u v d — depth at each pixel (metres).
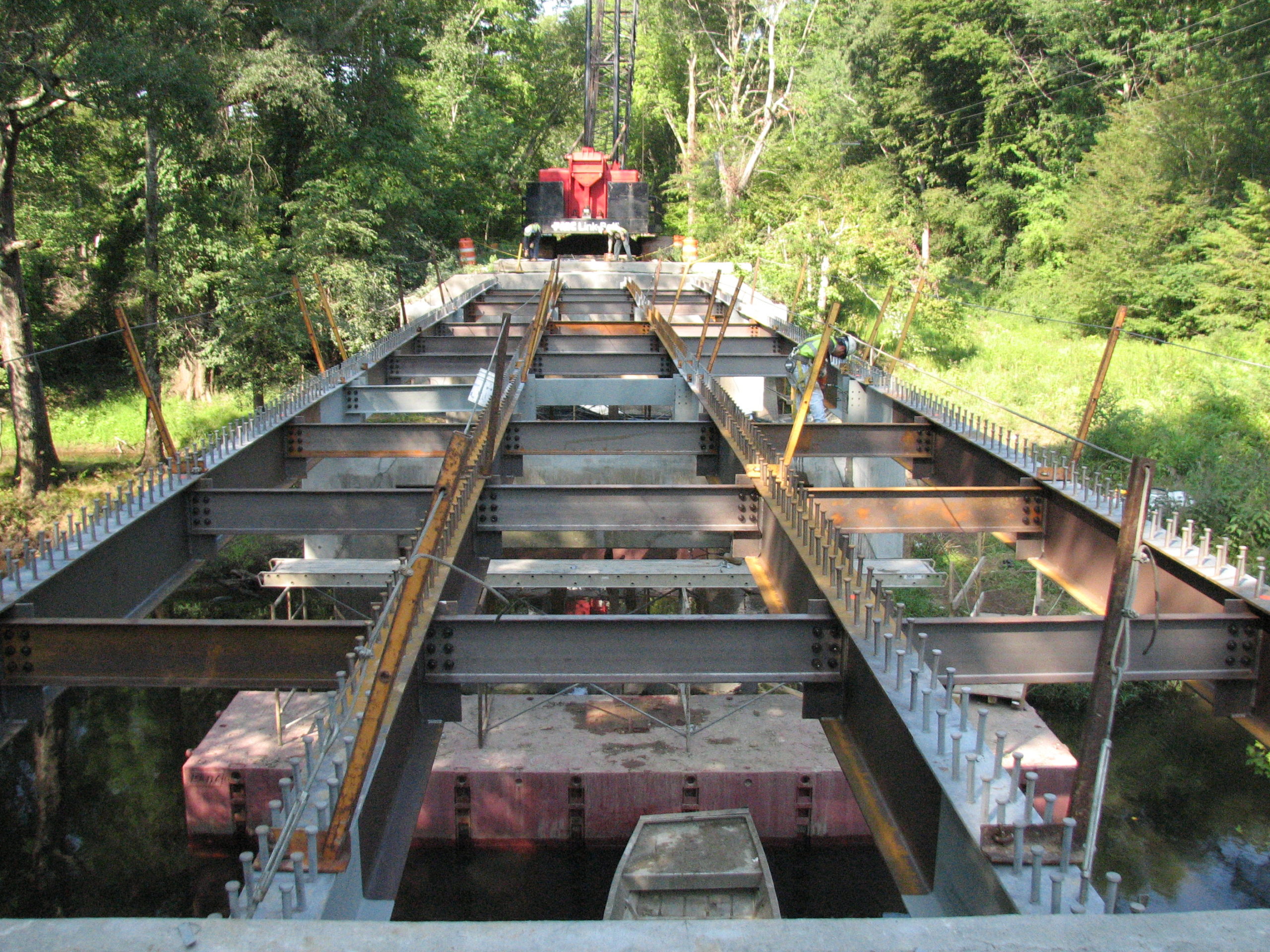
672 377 17.28
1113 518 8.11
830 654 6.26
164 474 9.33
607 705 15.84
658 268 23.38
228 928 2.40
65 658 6.50
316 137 31.56
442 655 6.18
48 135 27.03
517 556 20.75
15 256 24.94
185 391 36.12
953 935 2.39
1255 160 31.91
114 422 33.56
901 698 5.07
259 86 26.86
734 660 6.23
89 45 21.86
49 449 26.12
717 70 56.75
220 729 15.02
